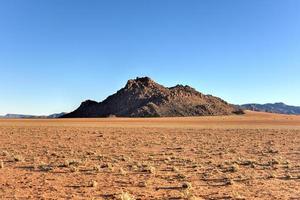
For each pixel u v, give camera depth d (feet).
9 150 117.80
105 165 84.74
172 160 96.43
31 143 143.02
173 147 132.26
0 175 73.36
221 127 306.35
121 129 257.75
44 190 59.77
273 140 164.04
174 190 59.82
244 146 136.36
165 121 476.13
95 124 357.00
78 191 59.06
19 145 134.72
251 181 67.15
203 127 305.32
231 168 80.43
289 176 70.74
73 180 68.49
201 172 77.36
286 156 106.01
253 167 84.48
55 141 153.17
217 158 101.14
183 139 170.30
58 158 99.25
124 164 88.48
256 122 439.63
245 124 381.60
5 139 159.43
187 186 61.72
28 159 96.53
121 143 146.82
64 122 404.36
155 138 175.52
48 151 114.11
